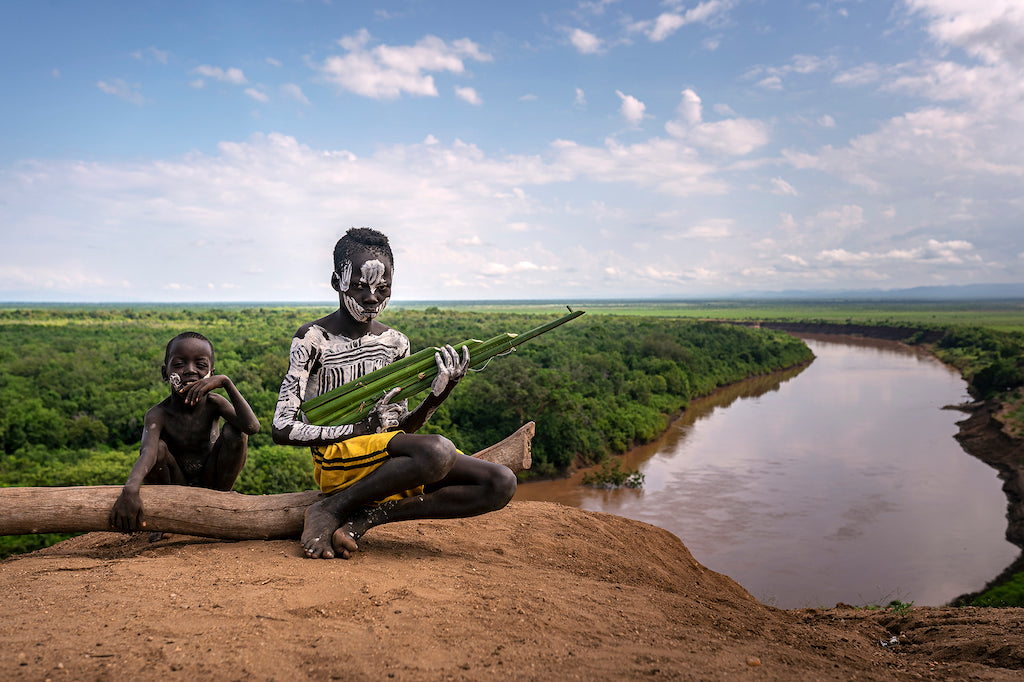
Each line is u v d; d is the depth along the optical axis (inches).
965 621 197.2
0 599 125.2
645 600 163.2
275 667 100.1
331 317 177.8
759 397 2516.0
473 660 108.4
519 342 164.6
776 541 1011.3
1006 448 1541.6
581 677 106.5
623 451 1620.3
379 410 161.6
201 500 174.6
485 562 174.9
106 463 1170.6
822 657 147.6
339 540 158.4
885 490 1295.5
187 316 5078.7
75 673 94.2
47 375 1775.3
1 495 164.2
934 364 3535.9
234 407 187.9
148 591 129.5
